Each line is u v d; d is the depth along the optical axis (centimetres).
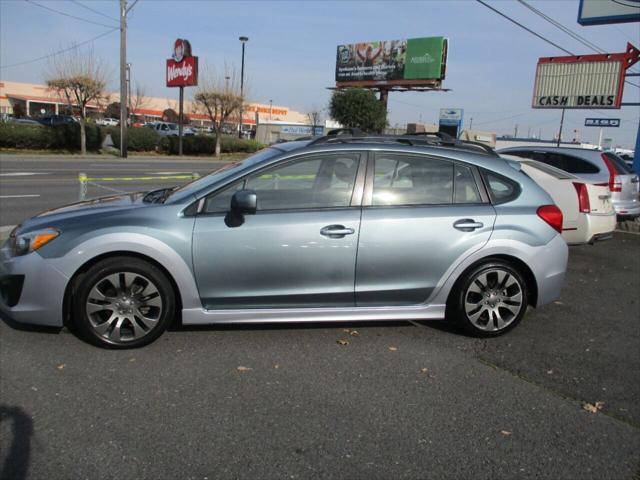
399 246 443
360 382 387
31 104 6844
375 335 475
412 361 425
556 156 1008
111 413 333
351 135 489
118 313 417
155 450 297
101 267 409
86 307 411
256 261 426
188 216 423
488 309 471
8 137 2828
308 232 429
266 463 289
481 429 331
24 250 411
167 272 423
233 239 421
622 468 298
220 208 429
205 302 430
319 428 325
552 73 1998
